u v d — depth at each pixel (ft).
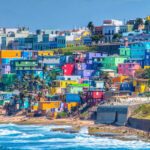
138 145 594.65
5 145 616.39
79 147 595.47
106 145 601.62
